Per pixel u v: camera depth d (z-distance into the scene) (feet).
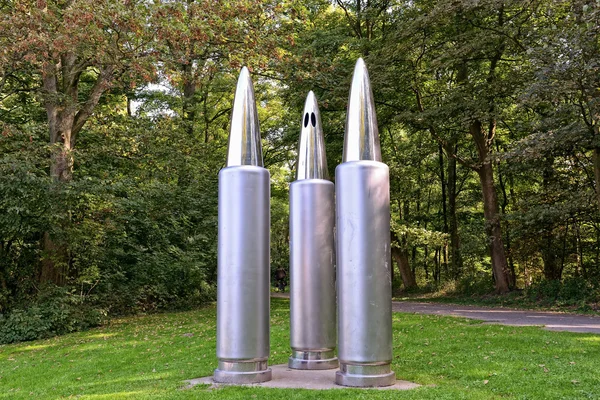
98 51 43.32
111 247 59.67
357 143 20.65
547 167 62.23
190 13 44.73
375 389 19.07
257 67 48.39
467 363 25.00
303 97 68.08
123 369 28.76
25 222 47.62
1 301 48.70
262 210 21.42
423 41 64.80
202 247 72.02
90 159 59.72
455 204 93.40
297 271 23.59
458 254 87.61
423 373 23.35
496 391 19.56
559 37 41.04
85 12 40.57
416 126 71.31
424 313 50.08
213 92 86.94
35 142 53.78
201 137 91.40
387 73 65.21
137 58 44.96
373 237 19.75
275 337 37.01
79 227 52.39
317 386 19.76
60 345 40.45
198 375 24.35
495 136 77.66
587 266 73.41
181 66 52.85
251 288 20.90
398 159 87.81
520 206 69.62
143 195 60.29
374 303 19.58
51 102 52.29
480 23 63.67
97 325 52.85
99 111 63.31
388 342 19.83
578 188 62.08
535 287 62.13
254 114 22.43
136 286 64.34
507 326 37.32
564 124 49.55
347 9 82.89
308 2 78.28
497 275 67.92
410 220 96.99
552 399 18.25
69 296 51.29
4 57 44.83
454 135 72.84
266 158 92.07
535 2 54.95
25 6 44.29
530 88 41.75
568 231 67.97
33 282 51.34
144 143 62.85
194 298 73.10
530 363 24.20
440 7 56.70
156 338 40.40
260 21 48.78
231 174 21.20
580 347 27.73
